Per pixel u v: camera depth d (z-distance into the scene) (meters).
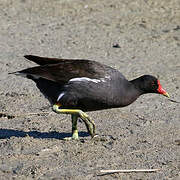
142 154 12.22
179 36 22.84
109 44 22.11
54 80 12.59
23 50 21.39
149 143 12.95
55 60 13.12
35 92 16.94
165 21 24.66
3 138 13.14
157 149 12.58
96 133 13.59
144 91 13.49
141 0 27.30
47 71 12.62
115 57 20.64
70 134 13.54
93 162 11.67
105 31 23.64
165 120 14.77
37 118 14.67
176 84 17.89
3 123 14.30
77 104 12.80
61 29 24.02
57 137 13.26
